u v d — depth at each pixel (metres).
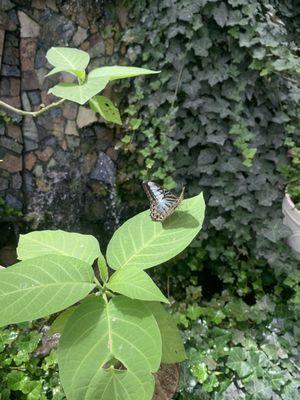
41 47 2.87
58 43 2.90
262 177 2.50
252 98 2.56
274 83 2.50
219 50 2.48
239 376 1.93
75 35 2.92
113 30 2.90
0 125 2.88
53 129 3.04
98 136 3.09
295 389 1.90
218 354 2.04
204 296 2.71
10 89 2.85
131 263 0.64
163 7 2.52
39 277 0.57
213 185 2.53
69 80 2.94
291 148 2.63
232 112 2.47
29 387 1.67
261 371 1.95
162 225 0.69
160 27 2.54
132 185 3.09
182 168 2.63
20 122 2.94
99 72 0.68
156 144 2.75
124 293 0.58
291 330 2.24
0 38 2.70
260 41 2.35
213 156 2.53
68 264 0.59
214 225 2.48
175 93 2.52
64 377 0.52
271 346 2.11
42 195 3.12
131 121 2.79
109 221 3.25
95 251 0.70
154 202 0.70
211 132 2.49
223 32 2.44
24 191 3.07
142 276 0.59
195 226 0.66
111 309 0.58
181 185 2.63
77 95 0.62
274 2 2.67
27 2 2.75
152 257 0.64
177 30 2.45
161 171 2.65
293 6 2.83
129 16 2.78
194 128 2.56
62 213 3.20
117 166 3.10
